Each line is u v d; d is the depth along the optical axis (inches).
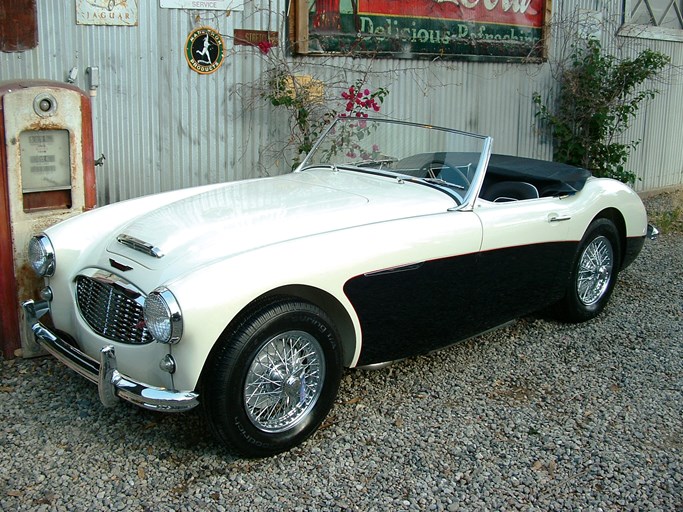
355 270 144.6
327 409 145.6
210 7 247.4
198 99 252.1
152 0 237.0
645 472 138.8
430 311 161.9
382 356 159.8
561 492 131.9
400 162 189.2
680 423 157.9
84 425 149.1
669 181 445.4
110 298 139.1
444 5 305.6
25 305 154.7
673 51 427.5
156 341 130.3
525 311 190.5
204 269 127.6
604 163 372.8
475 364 184.1
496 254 171.3
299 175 191.0
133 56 237.0
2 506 122.0
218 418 130.5
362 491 130.3
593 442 148.6
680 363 188.5
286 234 145.2
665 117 429.4
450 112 321.1
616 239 214.5
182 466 135.9
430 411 159.0
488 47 325.7
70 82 225.8
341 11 275.9
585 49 370.9
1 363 175.9
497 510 126.3
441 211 165.5
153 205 173.2
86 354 146.3
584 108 360.5
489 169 203.5
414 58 301.9
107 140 237.1
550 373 180.4
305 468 136.7
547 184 195.6
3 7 211.8
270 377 135.9
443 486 132.3
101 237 158.4
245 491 129.0
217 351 128.7
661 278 264.5
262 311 131.2
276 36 262.5
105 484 129.6
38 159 174.4
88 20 226.4
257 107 264.2
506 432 151.3
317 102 273.3
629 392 171.5
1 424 148.0
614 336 205.9
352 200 163.0
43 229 176.6
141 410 155.9
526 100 350.9
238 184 185.5
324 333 140.5
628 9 390.6
